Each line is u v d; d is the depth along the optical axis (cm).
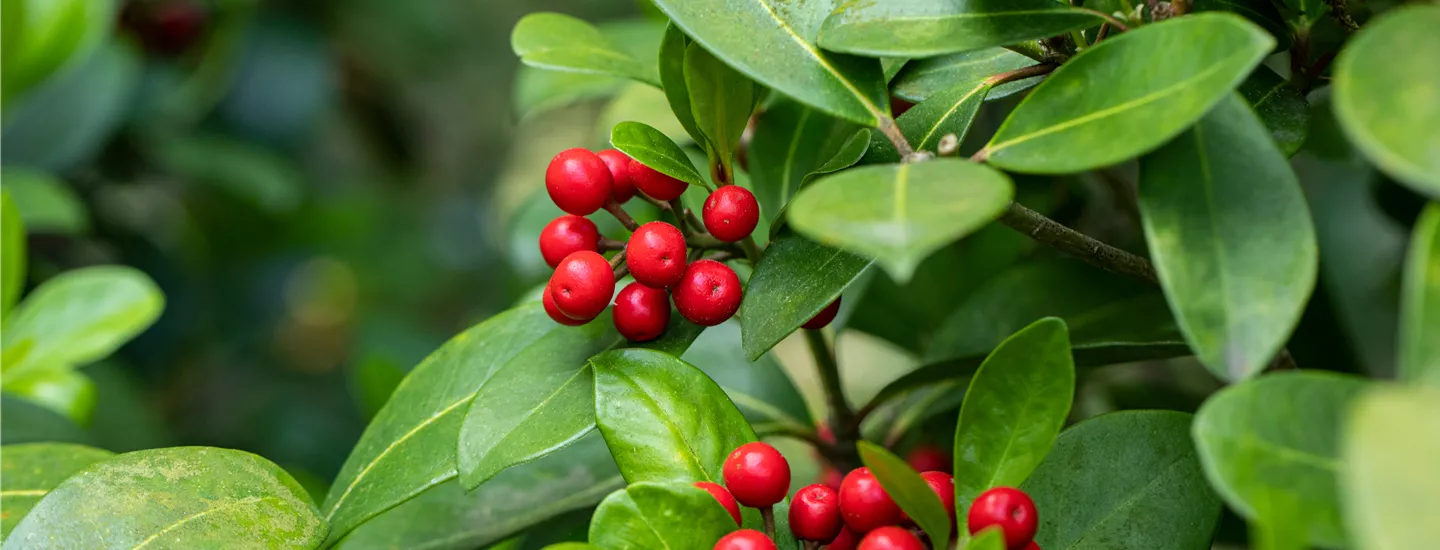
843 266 30
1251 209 27
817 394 75
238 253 84
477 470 31
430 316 98
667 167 31
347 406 84
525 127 112
